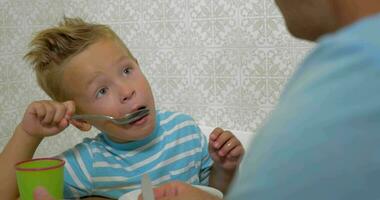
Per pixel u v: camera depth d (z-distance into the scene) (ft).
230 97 3.98
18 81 4.60
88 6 4.59
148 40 4.31
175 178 3.27
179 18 4.09
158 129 3.34
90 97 3.02
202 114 4.16
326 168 0.91
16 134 2.85
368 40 0.95
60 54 3.06
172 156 3.30
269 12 3.65
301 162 0.93
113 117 3.00
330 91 0.95
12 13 4.49
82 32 3.08
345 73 0.95
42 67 3.18
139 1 4.27
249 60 3.83
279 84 3.73
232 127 4.02
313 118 0.94
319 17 1.38
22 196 2.52
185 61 4.15
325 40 1.03
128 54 3.16
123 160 3.21
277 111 1.03
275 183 0.95
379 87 0.91
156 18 4.22
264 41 3.73
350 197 0.90
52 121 2.84
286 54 3.65
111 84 3.01
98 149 3.22
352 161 0.90
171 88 4.28
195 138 3.45
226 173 3.19
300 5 1.40
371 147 0.89
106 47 3.03
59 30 3.10
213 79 4.03
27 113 2.81
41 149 4.80
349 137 0.91
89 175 3.12
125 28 4.42
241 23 3.80
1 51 4.44
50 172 2.46
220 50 3.94
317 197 0.92
